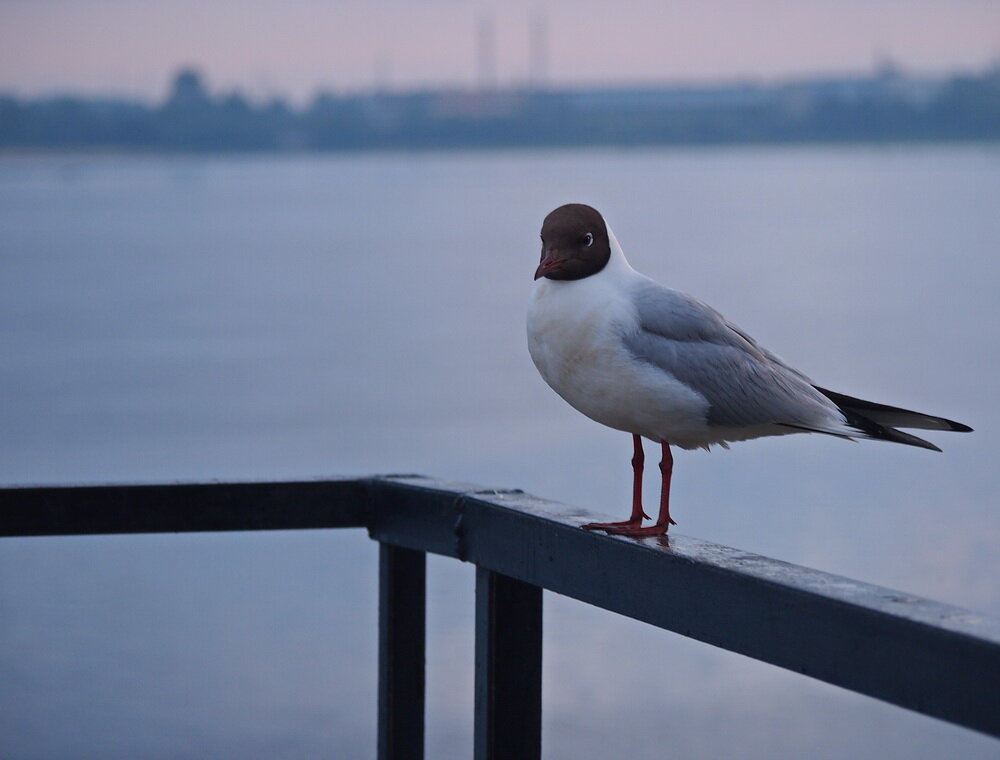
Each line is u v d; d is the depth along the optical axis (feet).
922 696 8.52
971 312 130.31
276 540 51.96
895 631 8.66
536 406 88.33
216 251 234.17
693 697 36.01
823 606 9.22
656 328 14.02
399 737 13.79
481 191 492.13
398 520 13.55
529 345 14.62
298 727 34.73
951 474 63.05
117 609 43.21
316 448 76.43
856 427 14.96
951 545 50.39
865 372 96.43
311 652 39.88
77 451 76.59
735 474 63.98
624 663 38.40
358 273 189.16
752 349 14.75
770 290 149.79
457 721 34.78
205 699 36.01
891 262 185.78
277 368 106.52
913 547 50.26
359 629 41.93
